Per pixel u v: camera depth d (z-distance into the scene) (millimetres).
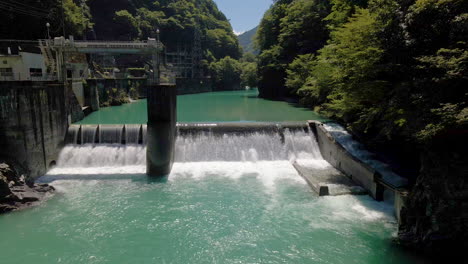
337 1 45188
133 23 129000
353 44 25578
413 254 18047
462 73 17547
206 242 19578
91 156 32156
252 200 24750
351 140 33438
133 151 32594
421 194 19016
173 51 150125
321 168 31141
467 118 16016
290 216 22344
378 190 24266
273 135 35125
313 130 36094
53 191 25969
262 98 93688
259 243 19438
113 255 18391
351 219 21781
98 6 127562
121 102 76875
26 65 43844
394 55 23156
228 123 35656
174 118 32906
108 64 110125
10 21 61688
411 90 20984
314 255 18266
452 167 17938
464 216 17219
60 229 20781
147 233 20484
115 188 26781
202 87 139375
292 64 66938
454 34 19625
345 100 28266
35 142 28203
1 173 24109
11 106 26578
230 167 31656
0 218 21859
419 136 18984
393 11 23781
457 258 17312
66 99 33906
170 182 28062
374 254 18234
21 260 17906
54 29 70312
